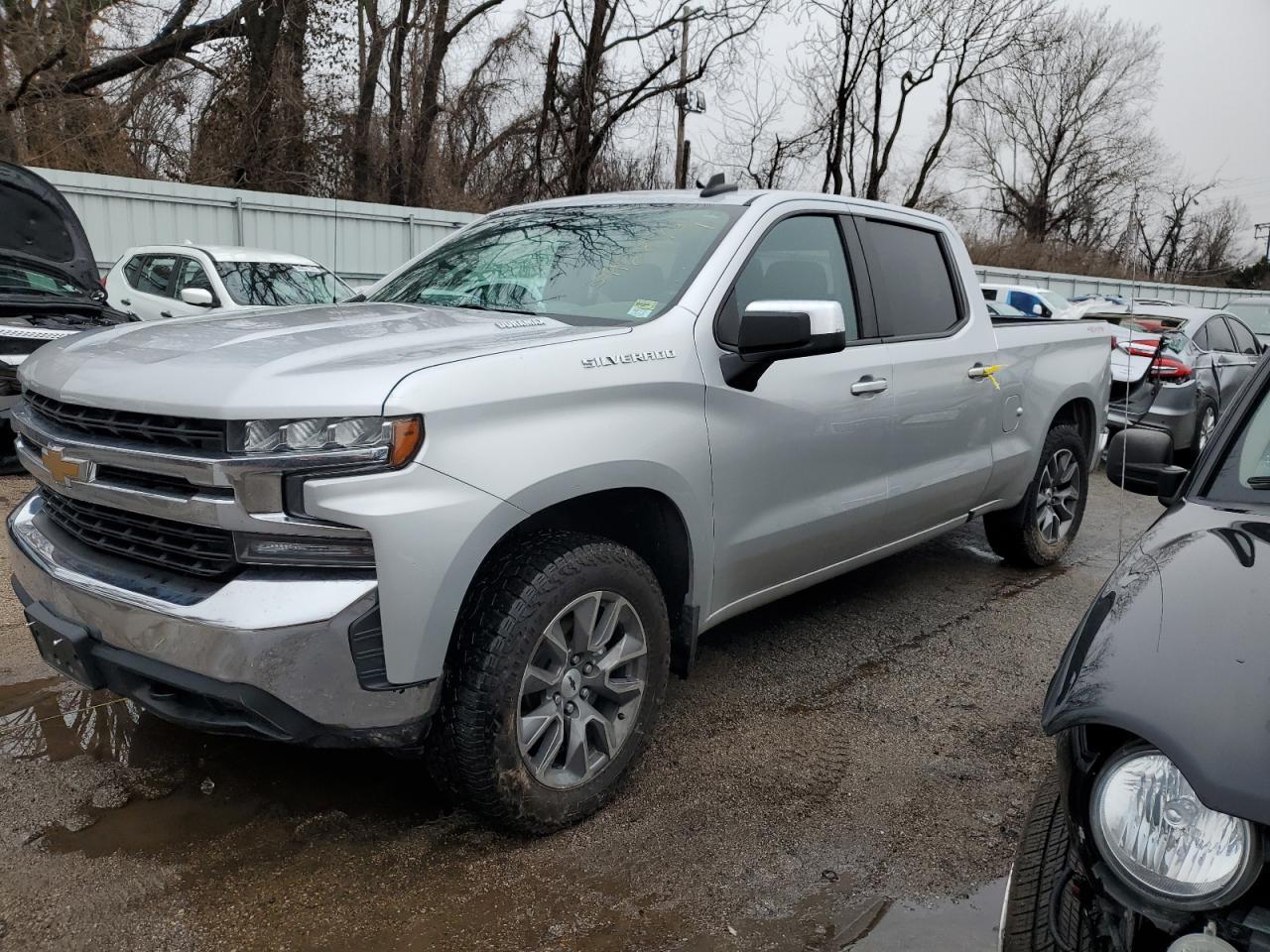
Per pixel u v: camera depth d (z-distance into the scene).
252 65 18.44
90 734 3.35
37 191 7.52
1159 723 1.58
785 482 3.54
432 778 2.90
